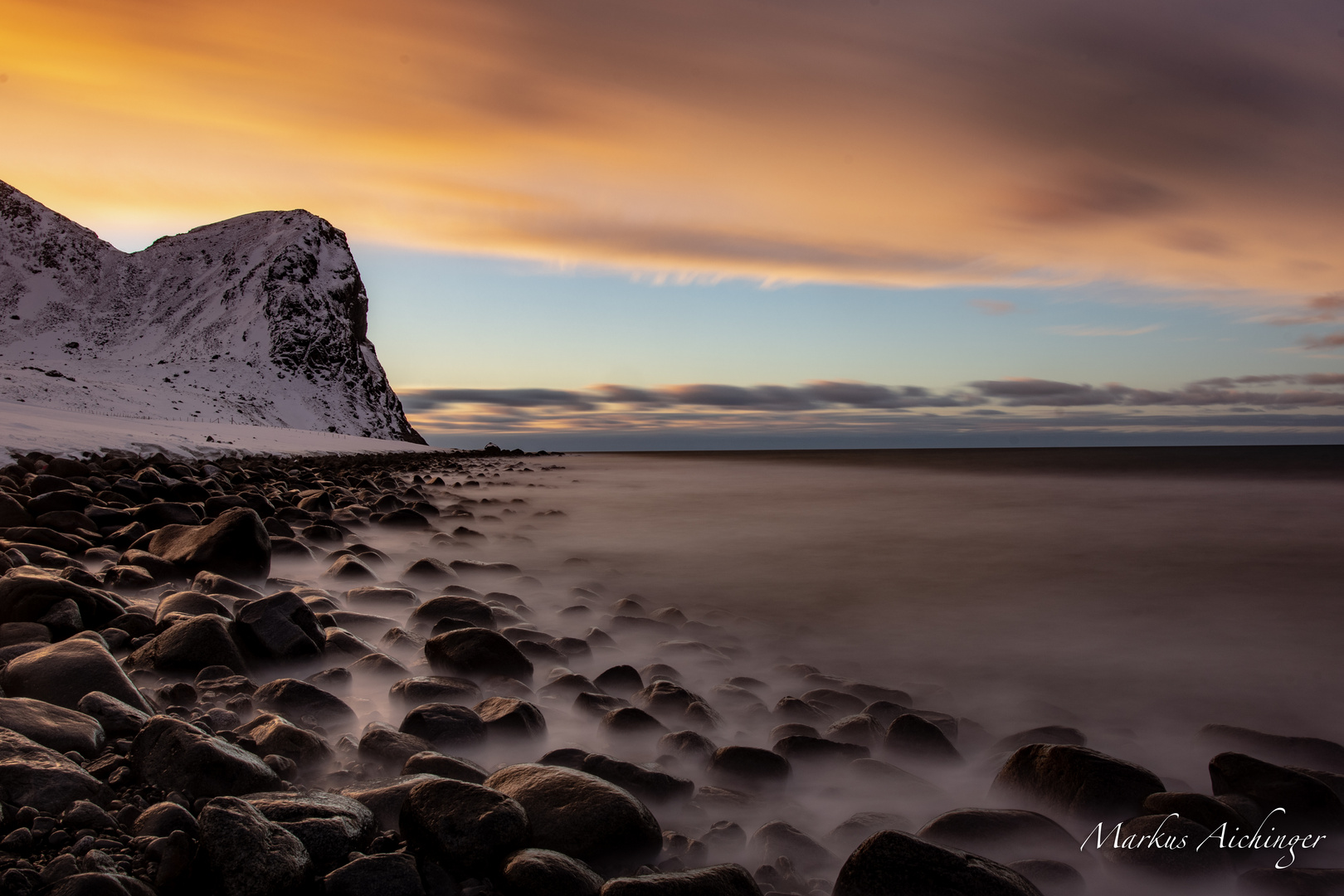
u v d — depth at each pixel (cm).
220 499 1127
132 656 489
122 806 280
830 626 933
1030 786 421
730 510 2333
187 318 12219
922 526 1945
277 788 310
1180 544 1630
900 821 395
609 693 595
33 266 12788
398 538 1370
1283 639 877
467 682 527
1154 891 345
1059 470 5366
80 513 910
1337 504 2516
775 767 445
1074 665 776
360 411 11075
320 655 553
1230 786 432
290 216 14112
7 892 221
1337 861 372
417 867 274
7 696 373
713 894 271
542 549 1440
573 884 271
